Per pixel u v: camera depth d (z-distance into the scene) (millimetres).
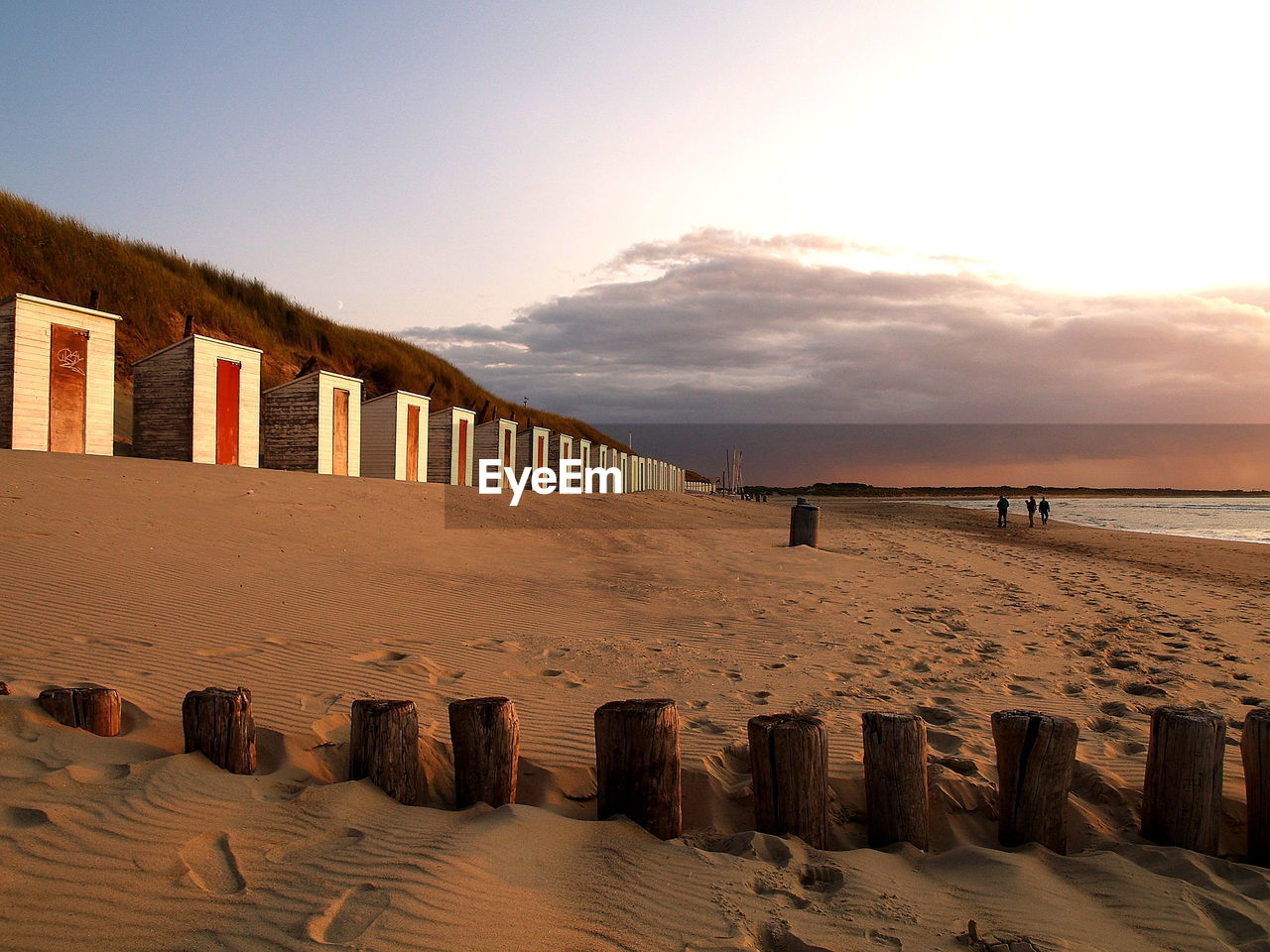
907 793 4195
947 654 8742
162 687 5684
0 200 25734
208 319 30172
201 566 9805
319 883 3215
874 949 3104
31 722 4480
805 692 6949
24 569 8391
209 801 3840
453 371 47906
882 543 25422
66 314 16266
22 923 2777
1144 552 27422
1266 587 17984
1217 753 4285
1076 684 7578
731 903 3387
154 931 2822
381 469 25672
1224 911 3541
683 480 80062
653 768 4164
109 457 15773
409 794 4328
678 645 8695
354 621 8453
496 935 2973
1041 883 3734
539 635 8781
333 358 37188
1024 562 21766
